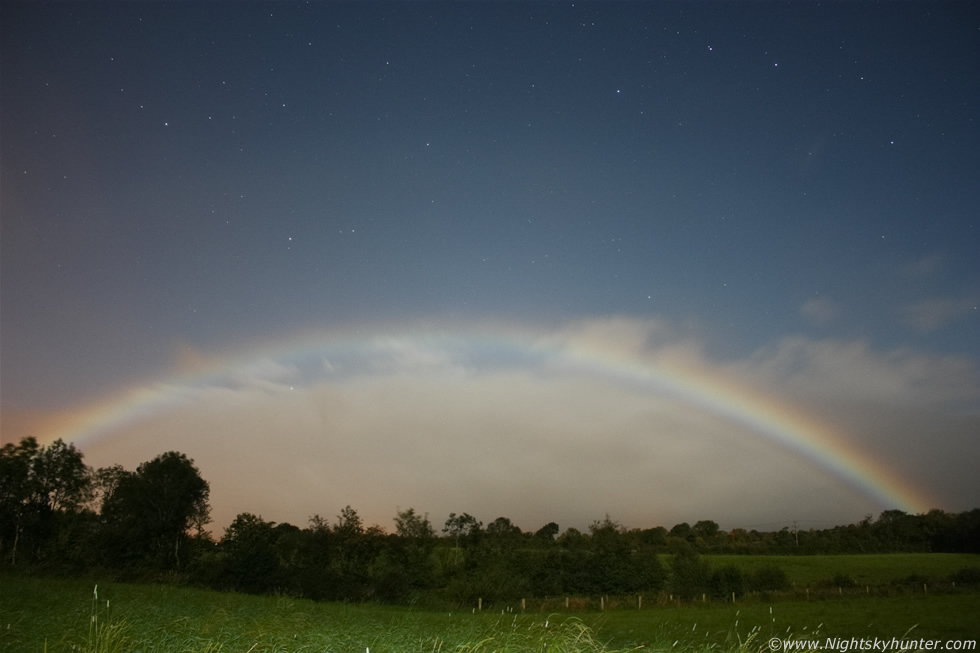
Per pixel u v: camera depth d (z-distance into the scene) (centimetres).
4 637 1042
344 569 4891
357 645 1027
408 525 5400
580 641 978
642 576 5350
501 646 968
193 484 5575
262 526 5241
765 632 2738
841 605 4056
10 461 4681
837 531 9531
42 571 4084
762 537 9438
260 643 984
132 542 5078
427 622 2230
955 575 5153
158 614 1700
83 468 5019
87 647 912
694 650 1250
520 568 5397
